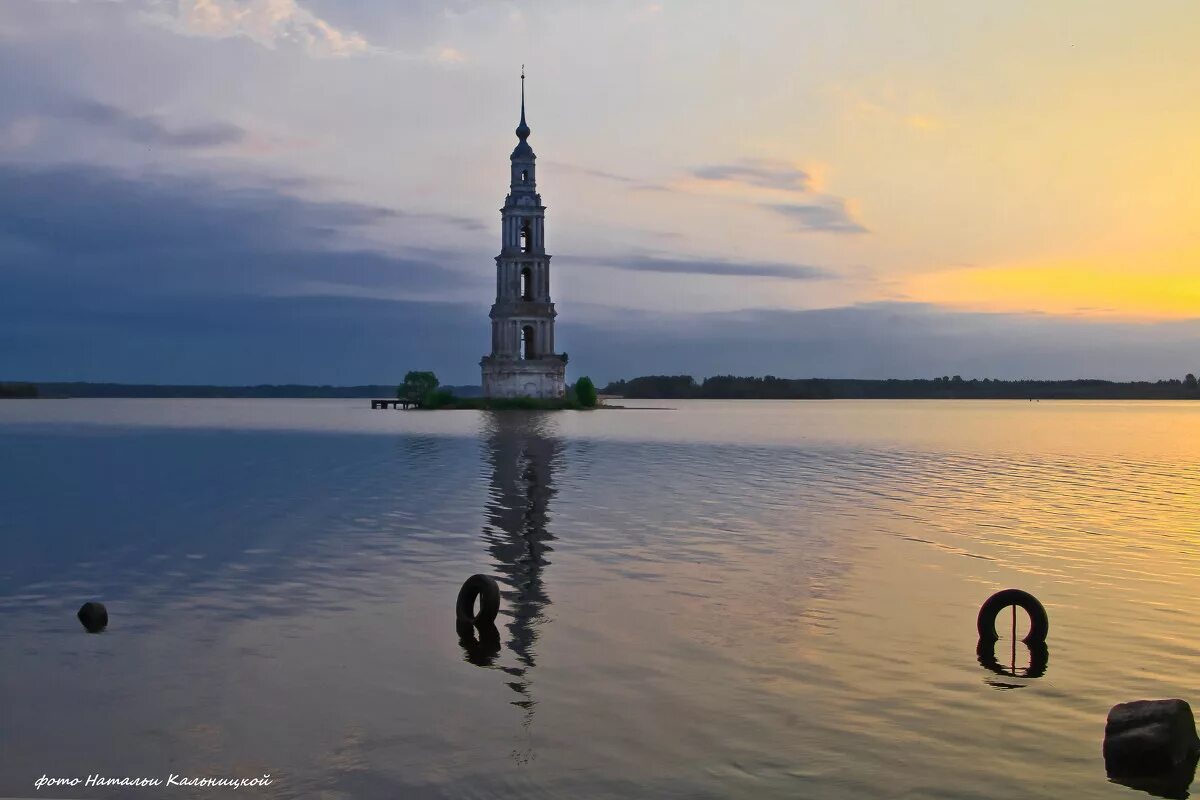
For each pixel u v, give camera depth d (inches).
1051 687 759.7
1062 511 1683.1
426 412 7165.4
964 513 1654.8
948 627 924.0
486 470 2460.6
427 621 943.7
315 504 1769.2
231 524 1528.1
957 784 599.5
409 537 1403.8
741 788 593.0
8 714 705.0
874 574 1149.7
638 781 601.9
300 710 711.1
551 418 6176.2
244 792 588.4
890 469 2532.0
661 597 1035.3
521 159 7504.9
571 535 1419.8
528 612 971.9
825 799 580.7
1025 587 1084.5
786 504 1770.4
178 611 983.0
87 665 812.0
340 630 912.9
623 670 797.9
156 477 2293.3
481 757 633.6
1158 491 2015.3
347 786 595.5
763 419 6633.9
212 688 757.3
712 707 716.0
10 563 1216.8
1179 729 628.1
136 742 657.6
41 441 3782.0
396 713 705.6
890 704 724.0
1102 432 4921.3
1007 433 4734.3
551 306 7554.1
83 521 1562.5
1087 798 584.1
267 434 4284.0
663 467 2561.5
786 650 849.5
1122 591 1068.5
